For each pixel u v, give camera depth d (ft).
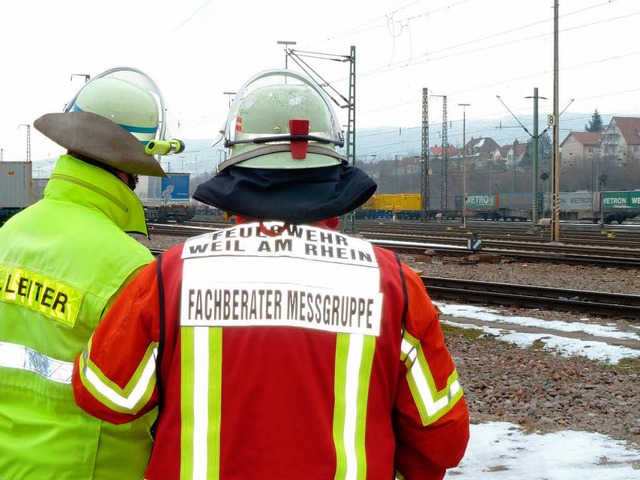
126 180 8.79
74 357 7.61
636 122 424.46
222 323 6.12
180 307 6.21
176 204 194.18
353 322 6.21
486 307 48.03
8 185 134.51
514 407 24.57
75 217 8.09
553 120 103.91
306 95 6.89
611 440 20.51
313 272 6.29
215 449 5.89
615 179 353.10
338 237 6.62
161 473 6.09
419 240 115.24
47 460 7.47
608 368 30.53
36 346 7.79
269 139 6.57
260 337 6.04
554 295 50.21
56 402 7.59
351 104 114.52
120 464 7.59
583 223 227.61
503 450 19.44
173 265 6.42
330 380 6.06
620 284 58.90
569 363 31.55
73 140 8.16
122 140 8.32
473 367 30.76
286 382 5.96
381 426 6.22
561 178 365.61
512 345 35.86
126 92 8.78
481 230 161.17
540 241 114.32
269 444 5.87
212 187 6.55
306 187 6.53
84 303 7.61
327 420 5.98
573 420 22.95
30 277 7.92
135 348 6.35
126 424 7.55
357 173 6.84
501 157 499.10
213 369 6.03
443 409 6.47
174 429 6.09
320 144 6.80
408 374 6.46
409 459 6.81
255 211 6.39
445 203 260.62
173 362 6.19
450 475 17.48
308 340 6.07
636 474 17.29
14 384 7.91
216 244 6.44
